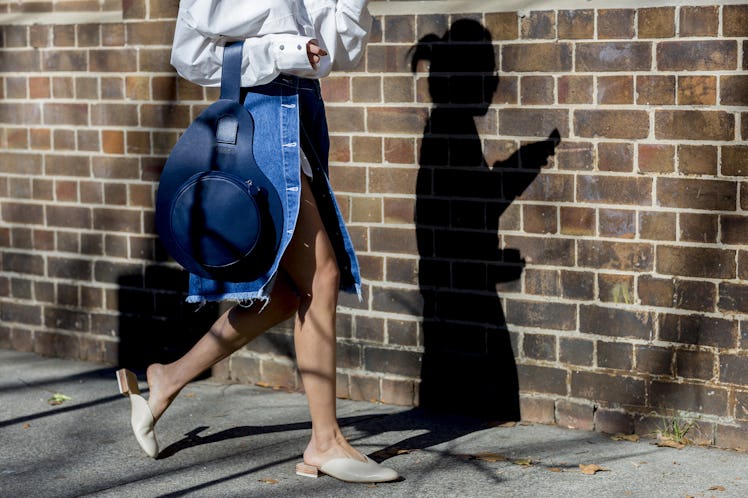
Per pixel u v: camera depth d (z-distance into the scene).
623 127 4.75
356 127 5.34
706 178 4.61
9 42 6.29
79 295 6.25
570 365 4.98
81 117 6.11
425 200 5.22
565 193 4.90
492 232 5.09
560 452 4.66
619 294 4.84
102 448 4.74
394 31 5.19
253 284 4.18
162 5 5.79
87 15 6.05
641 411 4.85
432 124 5.16
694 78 4.58
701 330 4.69
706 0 4.52
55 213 6.27
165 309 5.97
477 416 5.21
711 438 4.71
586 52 4.78
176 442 4.81
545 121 4.90
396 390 5.41
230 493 4.18
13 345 6.51
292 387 5.66
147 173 5.94
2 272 6.50
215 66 4.18
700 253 4.66
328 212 4.43
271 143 4.12
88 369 6.07
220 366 5.84
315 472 4.32
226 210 4.04
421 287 5.29
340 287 4.53
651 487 4.21
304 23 4.13
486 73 5.00
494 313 5.13
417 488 4.21
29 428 5.02
